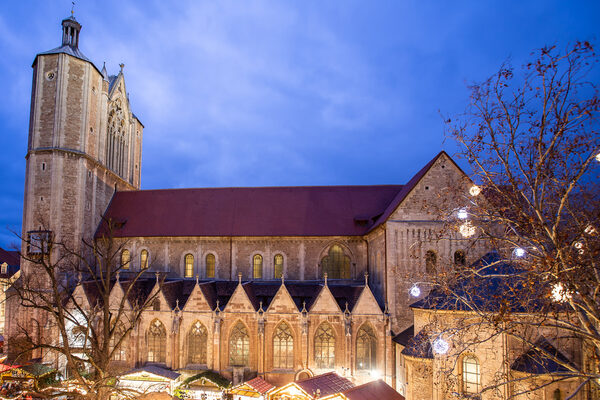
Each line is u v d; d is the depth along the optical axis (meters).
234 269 59.00
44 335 51.84
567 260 19.30
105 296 31.55
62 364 50.25
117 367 47.81
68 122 60.06
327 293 48.97
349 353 47.00
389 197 62.28
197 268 59.47
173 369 48.69
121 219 63.88
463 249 46.53
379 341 46.75
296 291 55.06
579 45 18.09
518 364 31.47
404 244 47.34
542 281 20.33
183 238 60.19
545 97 19.06
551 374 18.88
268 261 58.75
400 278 46.94
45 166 59.06
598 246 19.53
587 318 20.59
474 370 33.44
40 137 59.94
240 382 46.75
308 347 47.97
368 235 57.19
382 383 39.50
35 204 58.53
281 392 38.28
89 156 61.28
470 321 31.98
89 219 61.44
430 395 36.28
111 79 75.12
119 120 72.06
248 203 63.69
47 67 61.16
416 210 47.81
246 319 49.22
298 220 60.25
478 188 21.42
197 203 64.56
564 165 20.55
